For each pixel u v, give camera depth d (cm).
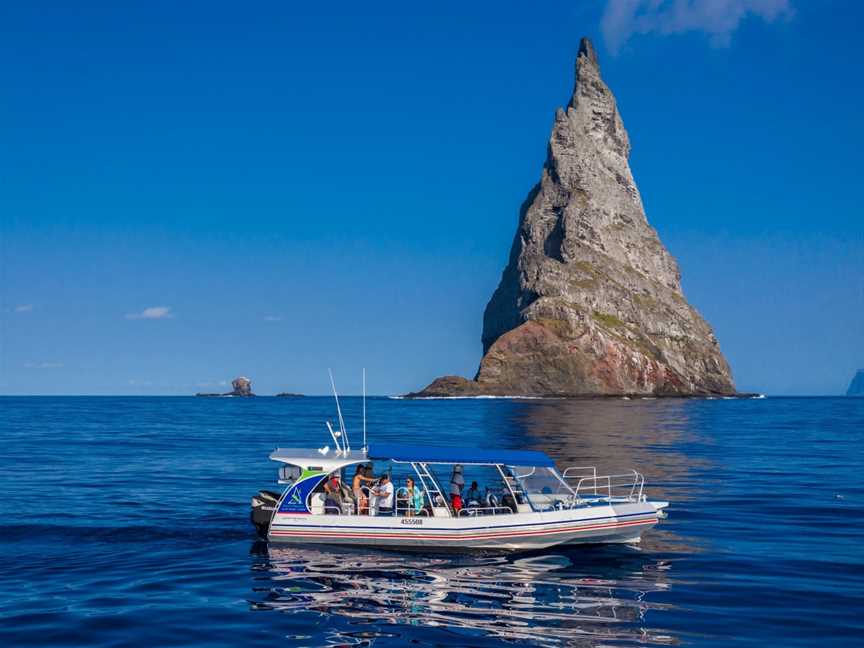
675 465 4738
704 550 2339
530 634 1559
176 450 5856
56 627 1592
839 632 1579
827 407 19975
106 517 2856
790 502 3272
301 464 2417
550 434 7519
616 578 2000
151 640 1514
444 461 2353
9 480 3953
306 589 1883
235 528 2655
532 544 2333
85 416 13125
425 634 1555
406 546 2322
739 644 1510
